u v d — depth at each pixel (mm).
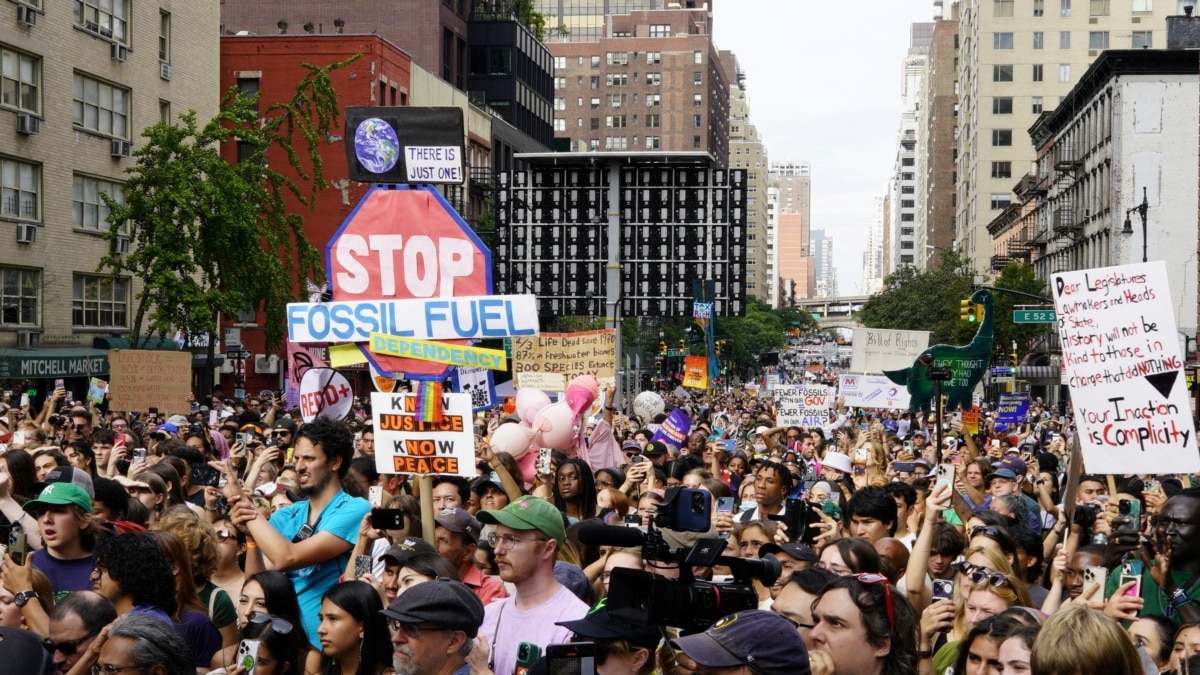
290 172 65625
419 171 12445
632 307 32750
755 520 9297
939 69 179125
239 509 8109
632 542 5762
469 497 10703
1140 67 72562
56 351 43500
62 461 11617
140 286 49344
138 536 7102
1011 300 79938
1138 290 10516
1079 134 83375
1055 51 123938
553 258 32625
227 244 41562
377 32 84875
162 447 13867
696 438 20188
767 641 4848
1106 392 10609
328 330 11039
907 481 14578
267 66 65750
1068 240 86438
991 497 14219
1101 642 5004
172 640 5617
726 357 128500
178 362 23641
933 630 7094
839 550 7320
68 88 44781
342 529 8258
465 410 9492
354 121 12453
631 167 32531
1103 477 14008
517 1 107438
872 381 28469
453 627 5930
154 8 50094
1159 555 8000
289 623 7043
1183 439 10391
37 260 43406
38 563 8102
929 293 93562
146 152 41344
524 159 32562
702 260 32375
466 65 93438
